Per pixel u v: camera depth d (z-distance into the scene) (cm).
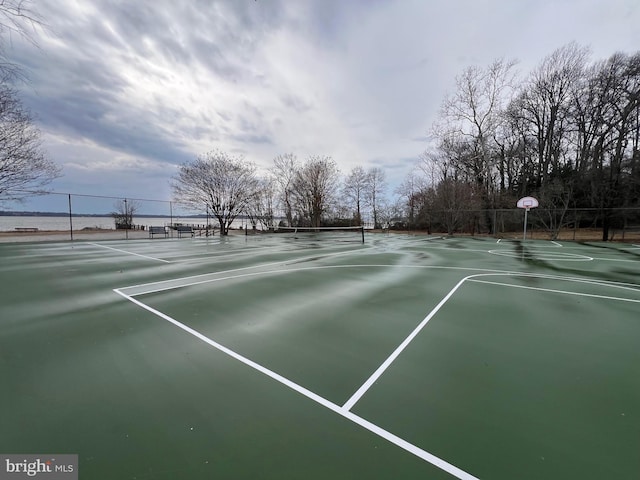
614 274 752
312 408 214
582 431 191
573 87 2380
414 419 202
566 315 433
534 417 205
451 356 301
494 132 2509
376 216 3272
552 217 1966
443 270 798
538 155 2677
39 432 185
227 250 1238
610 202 2042
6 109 1215
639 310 458
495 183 2795
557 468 161
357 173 3334
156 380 249
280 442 179
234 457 167
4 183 1308
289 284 621
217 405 216
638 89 2045
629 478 154
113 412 205
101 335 344
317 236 2261
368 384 247
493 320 411
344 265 870
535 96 2586
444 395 232
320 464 162
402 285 619
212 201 2212
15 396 222
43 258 949
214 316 418
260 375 260
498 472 158
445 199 2295
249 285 607
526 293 560
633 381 254
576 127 2458
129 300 491
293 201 2866
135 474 155
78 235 2034
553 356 302
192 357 293
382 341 338
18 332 350
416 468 160
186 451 171
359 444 178
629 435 187
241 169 2295
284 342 333
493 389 240
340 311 446
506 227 2233
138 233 2266
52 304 463
